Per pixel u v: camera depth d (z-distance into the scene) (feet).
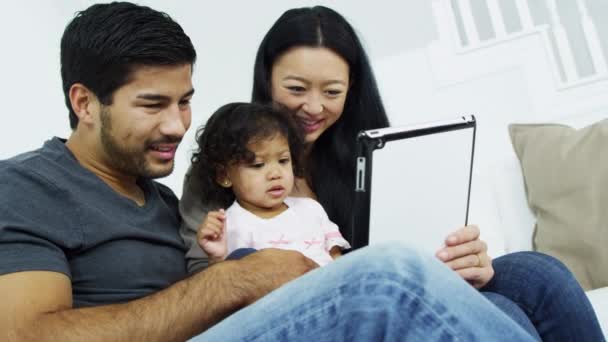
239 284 3.01
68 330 2.70
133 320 2.80
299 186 5.03
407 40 7.86
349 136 5.25
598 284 5.14
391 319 2.41
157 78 3.45
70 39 3.51
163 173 3.69
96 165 3.65
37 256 2.96
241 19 8.26
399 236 3.59
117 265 3.37
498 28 7.45
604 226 5.17
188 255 3.92
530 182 5.76
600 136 5.51
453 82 7.44
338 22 4.93
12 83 6.33
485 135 7.39
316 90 4.76
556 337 3.60
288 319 2.53
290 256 3.24
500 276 3.84
